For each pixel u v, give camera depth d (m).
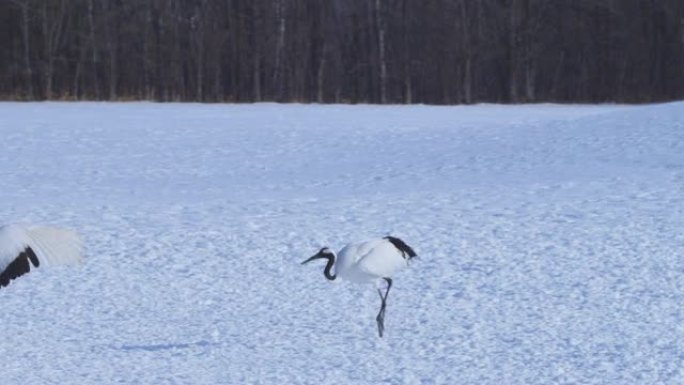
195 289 25.38
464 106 92.69
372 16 115.31
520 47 114.19
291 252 29.05
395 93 117.69
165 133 63.22
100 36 109.94
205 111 81.88
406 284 25.22
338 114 78.38
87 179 46.56
